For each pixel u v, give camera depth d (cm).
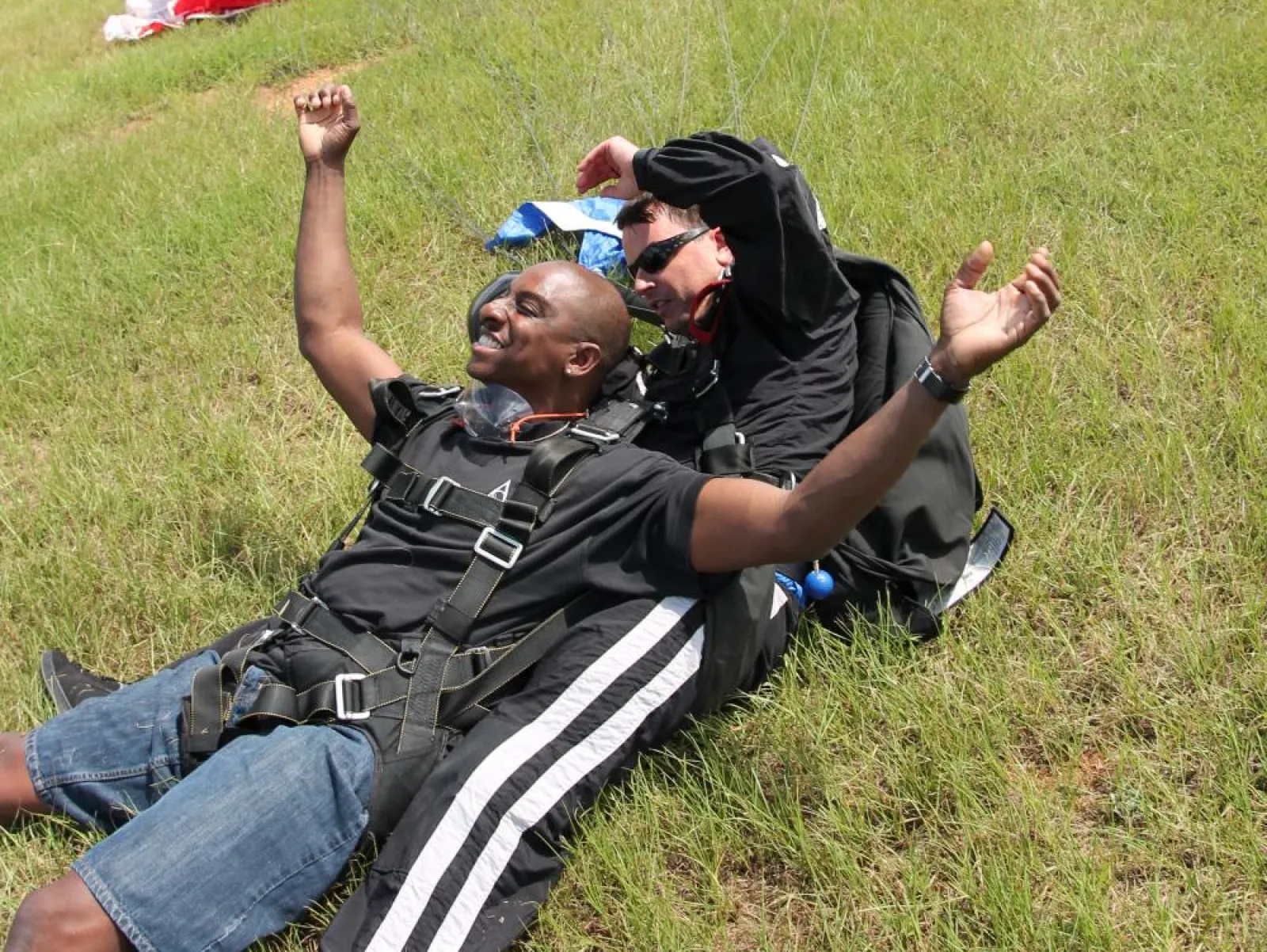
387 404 294
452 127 653
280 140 700
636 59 671
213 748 271
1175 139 525
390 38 860
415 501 282
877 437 231
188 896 238
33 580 378
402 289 516
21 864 279
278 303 525
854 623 310
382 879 244
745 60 655
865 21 697
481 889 245
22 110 900
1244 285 427
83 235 612
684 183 323
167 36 1062
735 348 336
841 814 268
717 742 286
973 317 224
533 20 781
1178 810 254
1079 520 336
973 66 620
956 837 260
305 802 249
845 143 561
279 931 254
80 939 234
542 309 290
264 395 469
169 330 521
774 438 323
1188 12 652
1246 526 326
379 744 258
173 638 353
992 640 305
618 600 269
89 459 434
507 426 290
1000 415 382
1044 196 505
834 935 245
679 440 321
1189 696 282
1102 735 280
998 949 232
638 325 440
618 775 271
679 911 256
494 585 267
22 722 325
